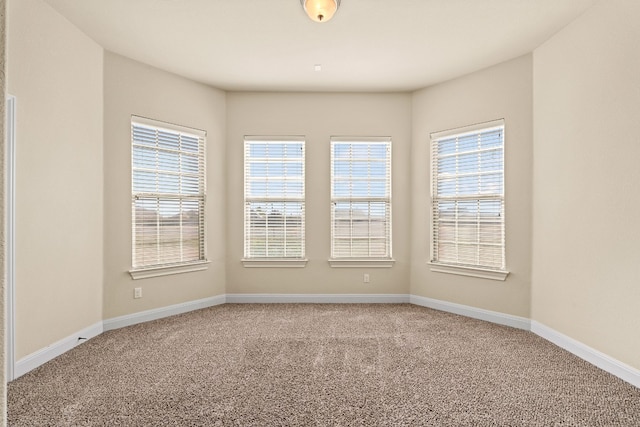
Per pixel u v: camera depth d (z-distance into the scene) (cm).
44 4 253
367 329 326
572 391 212
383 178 425
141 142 352
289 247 425
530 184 324
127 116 337
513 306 336
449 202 391
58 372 236
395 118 421
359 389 213
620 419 184
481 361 255
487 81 356
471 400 201
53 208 263
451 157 389
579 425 179
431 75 376
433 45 313
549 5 255
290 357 261
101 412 188
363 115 422
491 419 183
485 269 352
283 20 275
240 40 306
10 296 227
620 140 232
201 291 400
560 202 286
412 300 421
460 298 377
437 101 397
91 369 240
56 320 266
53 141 263
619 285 233
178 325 338
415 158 418
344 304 416
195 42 309
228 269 423
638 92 220
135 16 270
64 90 274
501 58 337
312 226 424
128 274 339
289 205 425
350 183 425
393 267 424
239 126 421
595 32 252
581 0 248
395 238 423
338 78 384
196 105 393
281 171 425
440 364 249
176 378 227
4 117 56
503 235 345
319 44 312
